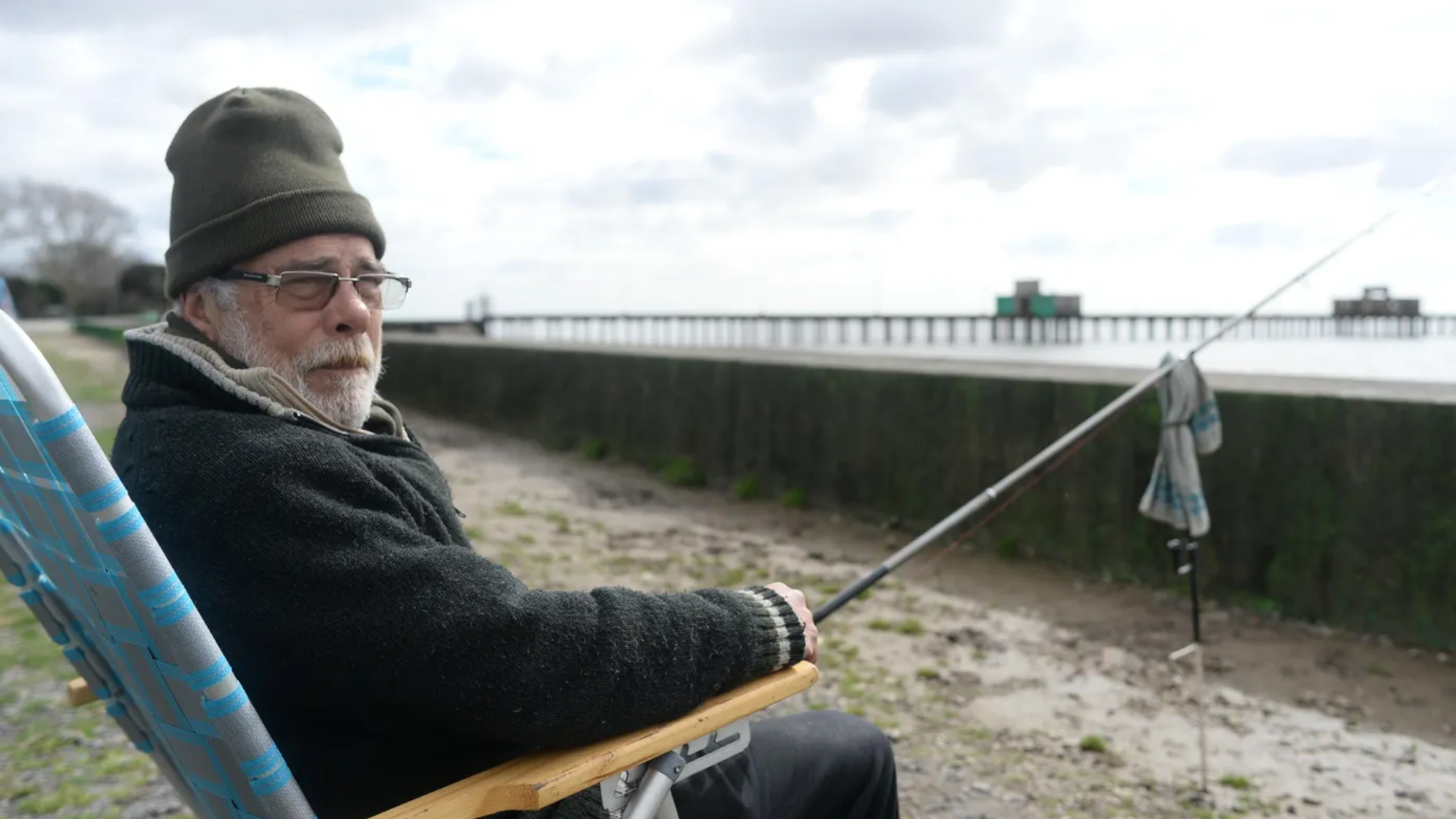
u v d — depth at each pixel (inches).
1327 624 157.9
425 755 54.9
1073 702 135.6
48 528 47.6
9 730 131.4
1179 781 114.0
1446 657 145.8
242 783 47.8
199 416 53.7
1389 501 151.4
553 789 48.3
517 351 365.4
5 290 339.3
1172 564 176.2
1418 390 161.0
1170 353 114.9
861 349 320.8
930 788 112.9
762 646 56.2
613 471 300.8
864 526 229.3
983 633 160.9
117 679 61.1
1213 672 144.0
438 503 59.4
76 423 37.8
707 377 276.4
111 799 113.4
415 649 49.1
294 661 49.9
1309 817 105.9
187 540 50.8
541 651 50.2
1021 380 197.6
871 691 139.8
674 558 204.1
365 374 62.2
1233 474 167.0
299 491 50.9
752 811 62.0
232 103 58.7
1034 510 196.5
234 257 57.6
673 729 52.6
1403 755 119.0
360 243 61.0
